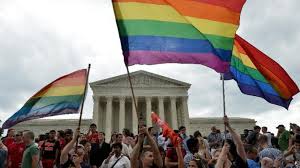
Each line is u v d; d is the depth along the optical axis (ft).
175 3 35.27
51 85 47.88
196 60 33.78
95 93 302.66
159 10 35.22
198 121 319.27
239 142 33.81
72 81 47.93
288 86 40.37
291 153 58.75
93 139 77.15
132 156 33.19
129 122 310.45
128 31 34.40
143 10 35.17
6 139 75.00
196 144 55.16
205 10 34.96
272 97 41.19
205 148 57.11
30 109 47.03
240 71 40.98
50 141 69.26
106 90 305.12
